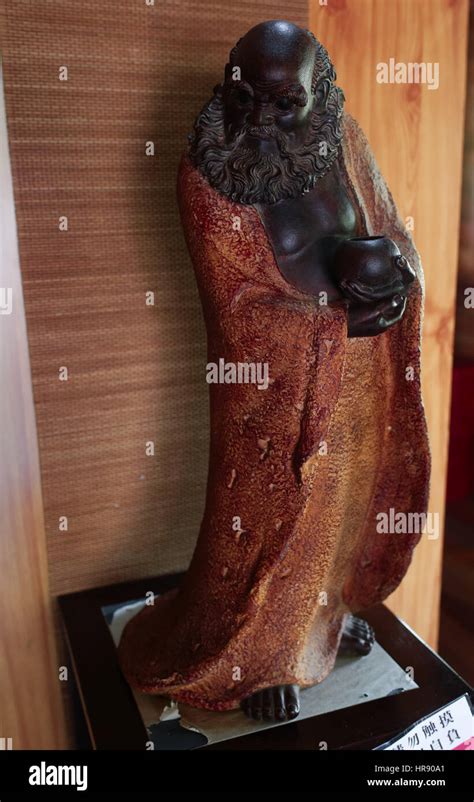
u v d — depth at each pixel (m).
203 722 0.66
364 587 0.72
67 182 0.70
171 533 0.83
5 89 0.67
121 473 0.79
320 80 0.58
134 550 0.82
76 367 0.75
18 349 0.72
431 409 0.93
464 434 1.28
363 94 0.79
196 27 0.70
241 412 0.61
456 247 0.88
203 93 0.72
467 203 1.04
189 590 0.68
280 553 0.60
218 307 0.59
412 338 0.62
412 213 0.85
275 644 0.65
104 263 0.73
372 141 0.80
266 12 0.72
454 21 0.80
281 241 0.58
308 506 0.62
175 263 0.75
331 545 0.64
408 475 0.67
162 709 0.67
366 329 0.58
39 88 0.67
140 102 0.70
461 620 1.13
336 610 0.72
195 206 0.58
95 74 0.69
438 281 0.88
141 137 0.71
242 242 0.58
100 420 0.77
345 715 0.66
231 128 0.57
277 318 0.57
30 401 0.74
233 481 0.62
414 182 0.84
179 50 0.70
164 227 0.74
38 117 0.68
